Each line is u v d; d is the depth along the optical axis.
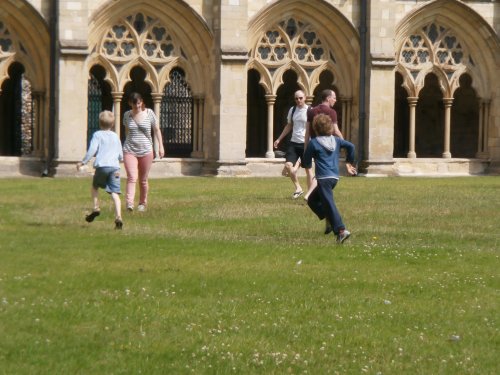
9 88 70.75
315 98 77.88
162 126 74.62
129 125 38.44
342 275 24.28
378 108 66.38
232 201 42.28
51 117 61.84
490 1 69.06
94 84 75.12
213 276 23.67
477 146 77.38
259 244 28.89
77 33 61.44
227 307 20.45
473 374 16.23
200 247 28.02
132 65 64.06
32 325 18.47
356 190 49.84
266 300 21.23
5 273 23.44
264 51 66.38
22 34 62.22
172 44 64.81
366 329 18.95
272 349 17.33
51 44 61.66
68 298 20.83
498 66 69.94
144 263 25.19
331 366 16.42
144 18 64.12
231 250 27.56
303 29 66.81
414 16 68.00
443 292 22.53
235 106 64.00
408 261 26.47
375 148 66.56
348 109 67.75
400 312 20.44
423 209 39.66
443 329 19.14
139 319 19.19
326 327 19.05
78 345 17.27
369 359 16.94
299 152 43.34
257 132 77.44
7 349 16.91
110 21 63.38
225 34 63.59
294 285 22.91
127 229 32.34
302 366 16.34
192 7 63.84
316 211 31.06
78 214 36.69
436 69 69.31
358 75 67.12
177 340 17.77
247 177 63.09
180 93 74.44
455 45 69.75
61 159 61.44
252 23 64.94
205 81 65.25
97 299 20.81
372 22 66.19
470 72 70.00
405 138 78.50
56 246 27.83
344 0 66.38
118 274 23.59
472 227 34.19
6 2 61.09
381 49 66.38
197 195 45.66
